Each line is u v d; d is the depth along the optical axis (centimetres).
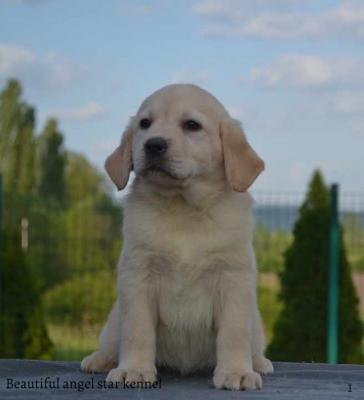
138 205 134
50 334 271
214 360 136
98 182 531
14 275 233
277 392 127
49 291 288
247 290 131
